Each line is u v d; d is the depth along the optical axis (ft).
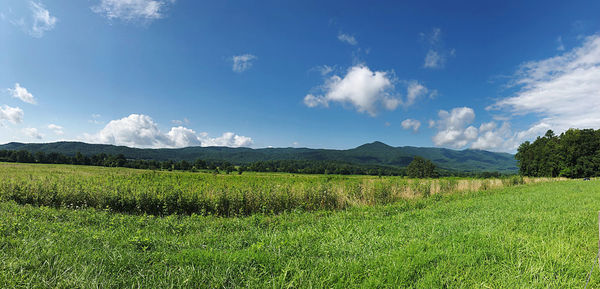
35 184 42.88
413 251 14.76
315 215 30.12
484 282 11.52
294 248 15.57
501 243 16.20
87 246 15.30
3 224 18.56
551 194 45.80
